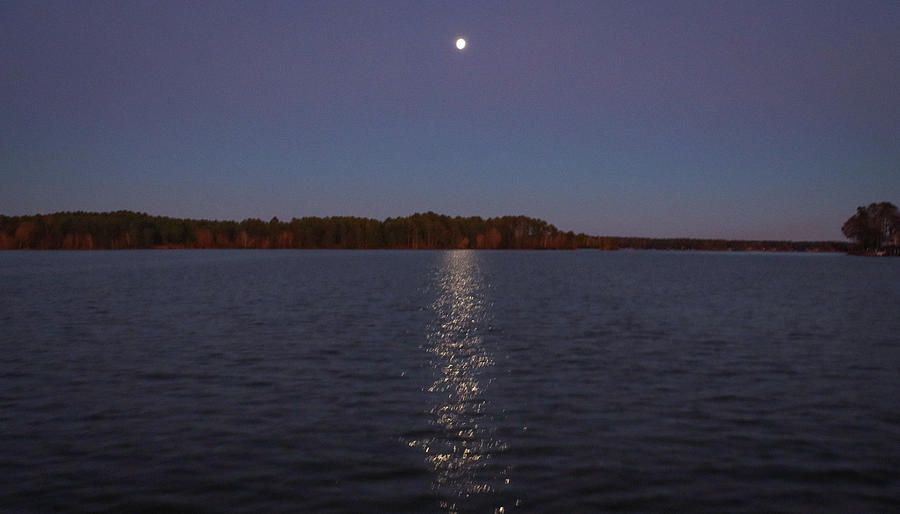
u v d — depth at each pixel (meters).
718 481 10.20
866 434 12.69
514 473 10.53
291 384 17.00
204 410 14.29
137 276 75.62
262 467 10.73
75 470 10.52
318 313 35.50
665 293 53.91
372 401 15.21
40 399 15.18
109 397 15.41
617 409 14.57
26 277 72.56
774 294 53.47
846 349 23.52
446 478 10.29
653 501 9.42
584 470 10.66
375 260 149.12
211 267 102.56
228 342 24.44
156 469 10.59
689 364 20.33
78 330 27.70
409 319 32.78
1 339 25.02
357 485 9.98
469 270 100.75
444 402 15.12
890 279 81.25
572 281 72.12
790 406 14.91
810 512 9.07
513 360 20.91
